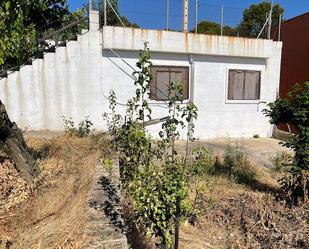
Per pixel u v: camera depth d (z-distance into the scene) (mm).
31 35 6508
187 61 11523
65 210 3787
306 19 15953
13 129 5512
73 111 10219
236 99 12586
